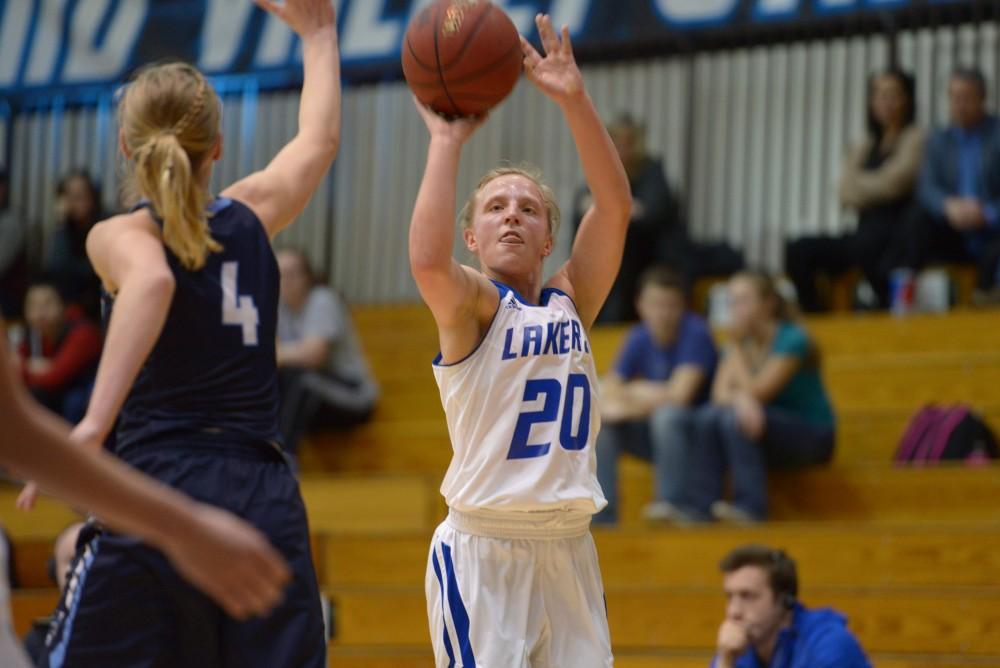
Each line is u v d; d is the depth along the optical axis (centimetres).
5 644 437
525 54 771
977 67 1880
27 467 353
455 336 729
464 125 744
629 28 2036
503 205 777
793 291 1825
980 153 1719
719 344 1780
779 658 1041
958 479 1438
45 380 1772
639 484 1557
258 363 618
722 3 2005
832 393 1658
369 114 2194
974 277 1769
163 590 574
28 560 1541
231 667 580
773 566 1055
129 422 601
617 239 798
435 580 746
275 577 363
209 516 362
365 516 1596
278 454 616
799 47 2012
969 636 1243
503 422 723
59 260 1967
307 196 683
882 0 1934
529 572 724
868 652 1262
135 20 2252
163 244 611
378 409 1841
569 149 2091
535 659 732
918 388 1625
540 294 787
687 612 1302
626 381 1538
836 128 1992
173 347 600
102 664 570
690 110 2038
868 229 1769
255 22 2197
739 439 1445
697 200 2050
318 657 595
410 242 711
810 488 1484
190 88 633
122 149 647
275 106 2194
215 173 2206
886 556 1332
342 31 2158
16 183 2305
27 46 2294
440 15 748
